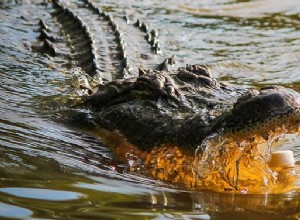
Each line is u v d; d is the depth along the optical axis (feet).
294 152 63.10
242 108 51.62
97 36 92.89
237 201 51.21
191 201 50.78
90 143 63.31
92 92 71.46
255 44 104.53
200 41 103.60
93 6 109.19
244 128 51.34
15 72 80.28
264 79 87.15
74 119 67.56
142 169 57.41
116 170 57.06
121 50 85.92
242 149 53.62
